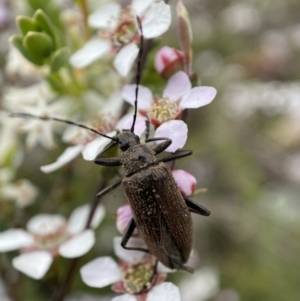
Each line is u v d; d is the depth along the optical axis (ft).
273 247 0.36
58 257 0.24
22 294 0.28
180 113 0.20
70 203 0.30
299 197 0.39
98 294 0.32
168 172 0.19
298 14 0.52
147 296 0.20
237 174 0.38
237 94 0.42
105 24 0.24
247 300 0.35
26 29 0.24
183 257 0.19
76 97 0.26
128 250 0.21
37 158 0.34
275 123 0.42
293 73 0.45
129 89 0.21
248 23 0.49
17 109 0.28
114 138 0.21
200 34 0.47
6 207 0.28
